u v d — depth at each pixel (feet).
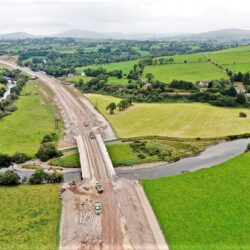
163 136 471.62
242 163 376.48
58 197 310.65
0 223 270.05
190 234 251.39
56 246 241.96
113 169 361.71
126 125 527.40
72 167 383.45
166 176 356.59
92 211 284.00
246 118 540.11
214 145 444.14
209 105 628.28
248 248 234.58
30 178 342.03
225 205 289.53
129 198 304.50
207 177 344.90
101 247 239.09
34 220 273.95
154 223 265.75
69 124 540.11
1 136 479.00
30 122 553.23
